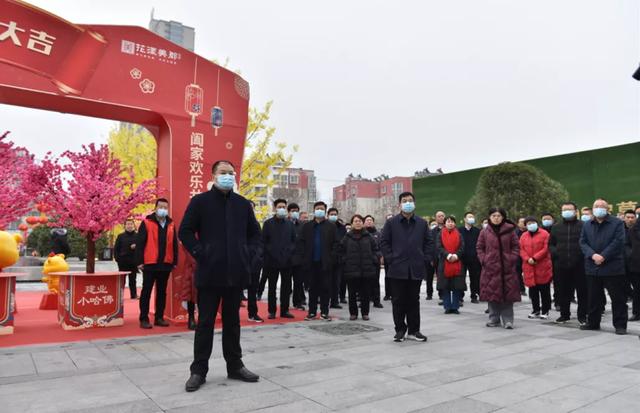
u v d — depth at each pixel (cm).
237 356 367
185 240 354
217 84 716
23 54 554
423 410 296
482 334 580
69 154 608
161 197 661
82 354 449
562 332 600
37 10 559
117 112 652
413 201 546
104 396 318
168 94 667
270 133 1433
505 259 630
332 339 537
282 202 707
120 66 627
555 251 699
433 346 502
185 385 342
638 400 320
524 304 929
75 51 589
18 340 516
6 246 634
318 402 309
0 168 660
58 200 594
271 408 296
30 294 1041
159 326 618
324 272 696
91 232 618
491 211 661
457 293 773
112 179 636
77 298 588
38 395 319
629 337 564
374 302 859
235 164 728
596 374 388
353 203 6600
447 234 780
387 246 547
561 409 301
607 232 598
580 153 1518
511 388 346
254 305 677
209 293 359
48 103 610
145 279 613
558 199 1458
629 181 1394
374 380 364
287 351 471
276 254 693
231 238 365
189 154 682
